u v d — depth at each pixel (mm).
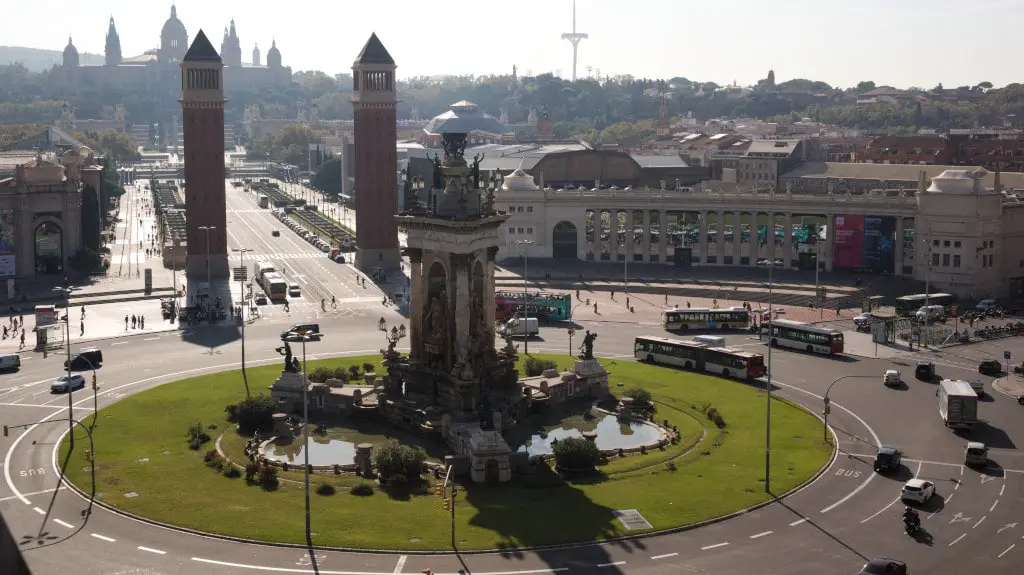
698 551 90688
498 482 109562
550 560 88625
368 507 101125
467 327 130625
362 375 156500
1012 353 176625
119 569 86000
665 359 170125
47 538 92562
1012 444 123312
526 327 188250
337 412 136625
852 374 161250
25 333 194500
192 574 85125
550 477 110688
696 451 120312
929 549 91000
